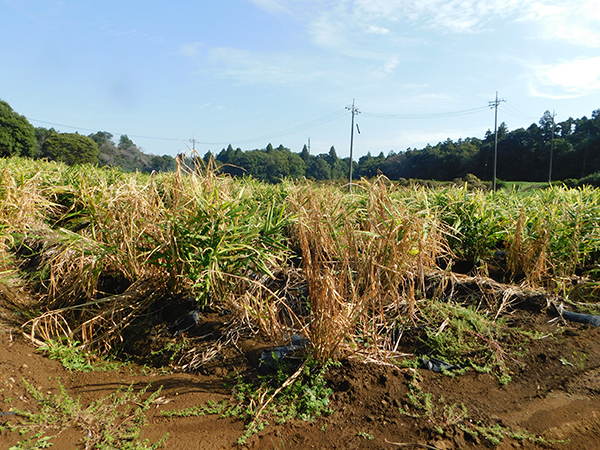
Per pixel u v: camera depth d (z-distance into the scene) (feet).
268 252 13.21
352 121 122.93
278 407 9.23
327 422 8.70
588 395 9.39
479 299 14.28
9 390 8.89
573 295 14.84
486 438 8.05
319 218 10.93
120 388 9.96
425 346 11.44
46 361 10.66
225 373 10.75
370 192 11.70
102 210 14.20
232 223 12.30
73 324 12.78
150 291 13.88
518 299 14.25
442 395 9.46
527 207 19.66
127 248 13.53
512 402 9.25
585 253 16.69
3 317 12.22
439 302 13.41
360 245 11.87
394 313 12.89
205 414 9.02
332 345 9.96
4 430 7.67
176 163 13.69
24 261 16.97
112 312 12.56
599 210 16.96
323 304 9.98
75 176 21.67
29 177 19.58
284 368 10.37
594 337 11.84
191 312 13.07
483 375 10.26
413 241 11.37
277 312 12.51
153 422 8.68
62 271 14.65
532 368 10.53
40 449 7.43
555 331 12.26
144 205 13.66
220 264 12.27
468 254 18.66
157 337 12.34
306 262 10.48
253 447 8.02
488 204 18.98
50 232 17.19
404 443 8.00
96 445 7.73
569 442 7.96
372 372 10.09
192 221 12.25
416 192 18.72
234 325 12.50
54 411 8.61
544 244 15.42
